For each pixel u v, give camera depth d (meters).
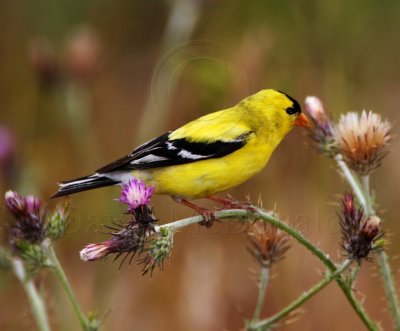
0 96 13.66
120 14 14.52
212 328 10.88
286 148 11.90
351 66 12.52
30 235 6.48
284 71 12.09
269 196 11.79
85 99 11.86
